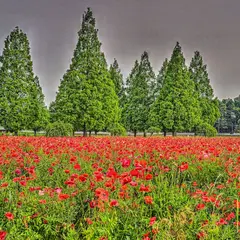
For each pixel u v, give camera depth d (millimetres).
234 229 3297
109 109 30406
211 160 6180
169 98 35625
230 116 77312
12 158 6016
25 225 3207
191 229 2992
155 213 3549
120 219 3217
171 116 35156
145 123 39188
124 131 27078
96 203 3641
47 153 6930
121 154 6863
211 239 2877
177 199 3648
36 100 31328
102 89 30234
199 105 41469
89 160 6238
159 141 10664
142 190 3404
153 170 5520
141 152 7059
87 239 3059
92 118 28562
